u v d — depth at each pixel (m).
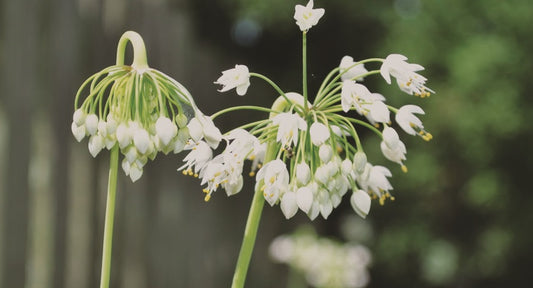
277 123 0.40
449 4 1.87
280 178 0.40
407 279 2.07
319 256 1.09
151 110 0.40
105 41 1.08
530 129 1.83
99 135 0.39
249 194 1.56
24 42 0.91
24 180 0.90
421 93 0.42
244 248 0.40
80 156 1.02
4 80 0.89
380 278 2.10
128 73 0.39
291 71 1.84
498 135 1.82
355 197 0.42
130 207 1.15
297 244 1.11
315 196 0.40
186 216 1.31
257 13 1.56
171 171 1.26
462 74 1.78
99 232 1.06
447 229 2.00
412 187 1.89
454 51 1.84
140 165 0.39
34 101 0.92
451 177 1.91
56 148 0.98
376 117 0.40
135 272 1.16
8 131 0.88
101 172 1.06
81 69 1.02
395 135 0.41
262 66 1.75
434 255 2.01
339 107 0.41
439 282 2.04
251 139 0.40
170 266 1.26
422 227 1.98
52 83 0.97
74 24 1.00
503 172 1.88
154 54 1.22
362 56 1.92
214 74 1.45
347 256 1.08
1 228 0.87
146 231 1.19
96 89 0.39
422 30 1.85
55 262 0.97
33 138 0.92
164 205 1.24
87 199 1.03
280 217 1.70
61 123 0.98
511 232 1.94
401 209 1.99
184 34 1.31
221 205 1.45
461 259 2.01
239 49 1.62
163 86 0.39
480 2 1.88
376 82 1.85
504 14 1.85
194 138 0.39
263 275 1.62
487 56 1.77
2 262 0.87
